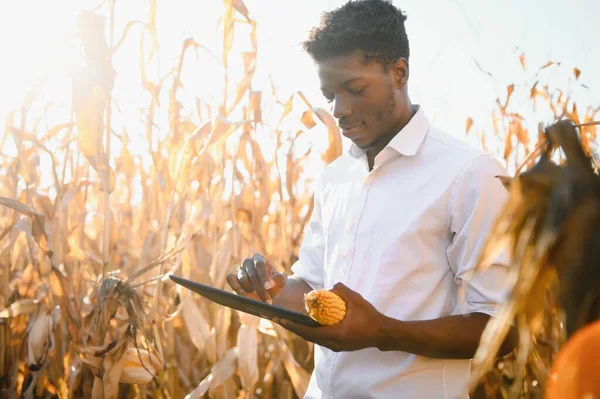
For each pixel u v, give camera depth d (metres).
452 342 1.75
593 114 4.05
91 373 3.08
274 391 3.72
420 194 1.91
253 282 2.04
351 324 1.67
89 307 3.15
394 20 1.96
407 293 1.88
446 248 1.90
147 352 2.87
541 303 1.11
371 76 1.92
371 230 1.95
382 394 1.90
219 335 3.29
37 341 3.12
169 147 3.47
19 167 3.63
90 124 2.86
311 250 2.26
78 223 3.62
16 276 3.80
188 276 3.37
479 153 1.90
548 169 1.07
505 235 1.11
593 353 0.95
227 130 3.12
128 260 3.93
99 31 2.85
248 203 3.72
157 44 3.37
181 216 3.40
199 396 3.11
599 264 0.98
